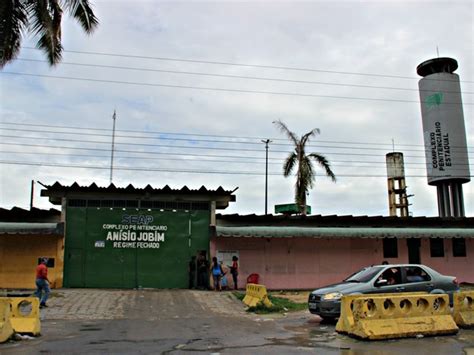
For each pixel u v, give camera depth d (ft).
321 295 41.50
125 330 37.76
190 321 43.52
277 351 28.94
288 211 108.58
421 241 84.02
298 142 103.14
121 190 73.05
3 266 70.18
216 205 76.64
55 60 56.08
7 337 32.04
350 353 28.48
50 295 59.41
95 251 71.87
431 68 120.57
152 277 72.43
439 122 115.96
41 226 69.21
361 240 81.56
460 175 113.70
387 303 34.86
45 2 53.47
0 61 50.60
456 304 39.04
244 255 76.38
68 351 28.89
